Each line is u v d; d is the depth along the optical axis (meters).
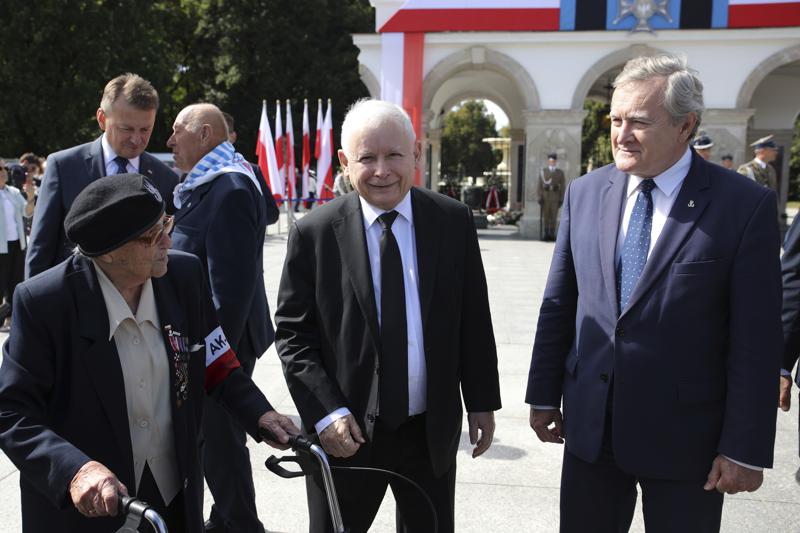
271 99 29.66
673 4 16.45
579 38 16.80
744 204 2.21
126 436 1.98
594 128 42.88
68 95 25.44
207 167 3.24
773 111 20.70
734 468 2.18
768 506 3.75
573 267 2.60
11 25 24.31
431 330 2.44
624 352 2.30
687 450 2.26
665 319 2.24
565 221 2.61
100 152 3.50
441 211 2.51
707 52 16.55
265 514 3.67
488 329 2.60
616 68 19.94
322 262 2.46
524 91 17.25
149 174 3.61
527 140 17.36
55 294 1.93
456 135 51.31
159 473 2.09
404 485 2.53
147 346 2.03
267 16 29.02
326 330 2.46
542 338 2.63
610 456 2.44
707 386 2.25
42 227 3.36
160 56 28.02
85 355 1.93
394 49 17.30
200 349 2.17
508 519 3.62
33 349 1.90
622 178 2.45
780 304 2.20
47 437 1.83
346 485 2.44
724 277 2.21
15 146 26.45
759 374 2.15
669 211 2.29
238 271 3.07
